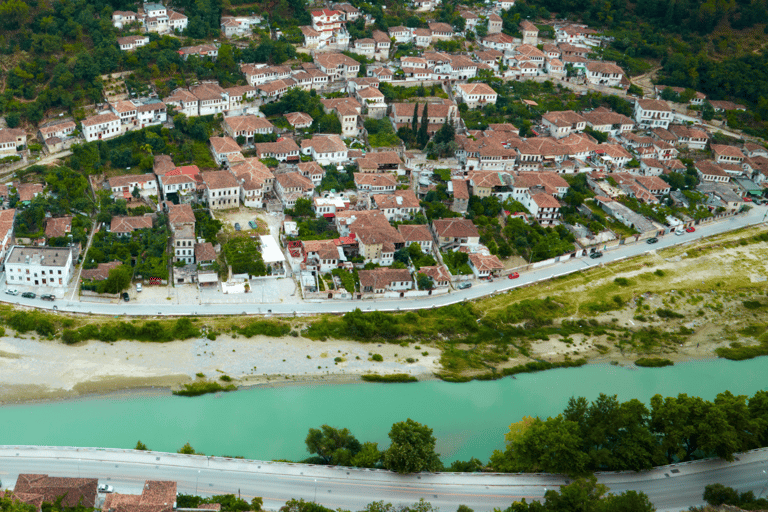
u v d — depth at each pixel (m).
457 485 142.50
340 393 175.12
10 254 196.25
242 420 162.00
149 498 127.00
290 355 185.38
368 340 194.62
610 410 152.88
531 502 136.62
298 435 158.50
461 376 185.50
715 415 150.38
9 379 167.00
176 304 199.00
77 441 150.62
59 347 178.50
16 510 117.88
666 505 140.00
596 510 128.62
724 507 136.88
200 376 174.62
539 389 183.62
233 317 195.75
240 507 129.50
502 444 161.75
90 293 196.62
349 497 137.25
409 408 171.62
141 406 163.62
